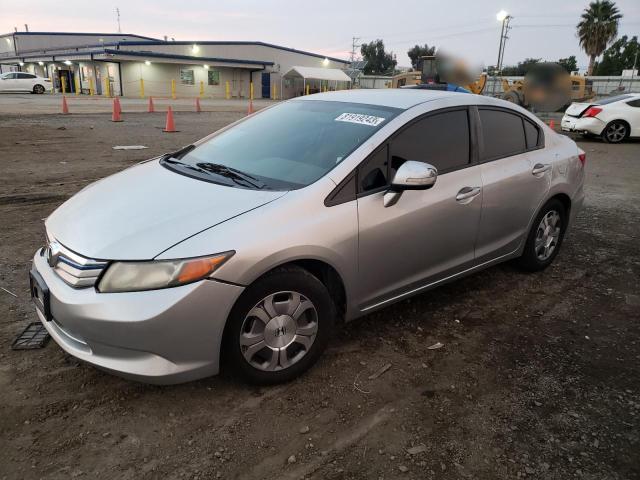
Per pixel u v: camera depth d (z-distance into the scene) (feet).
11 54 190.70
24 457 7.39
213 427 8.16
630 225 20.39
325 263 9.23
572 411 8.91
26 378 9.07
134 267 7.75
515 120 13.47
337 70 149.59
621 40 203.41
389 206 9.95
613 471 7.59
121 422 8.16
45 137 37.50
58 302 8.07
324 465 7.51
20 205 19.34
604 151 42.63
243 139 11.97
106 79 118.11
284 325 8.91
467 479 7.36
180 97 128.67
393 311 12.27
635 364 10.48
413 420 8.52
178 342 7.86
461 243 11.78
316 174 9.72
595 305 13.12
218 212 8.58
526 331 11.64
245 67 138.72
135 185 10.19
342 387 9.29
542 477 7.44
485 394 9.29
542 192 13.73
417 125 10.89
